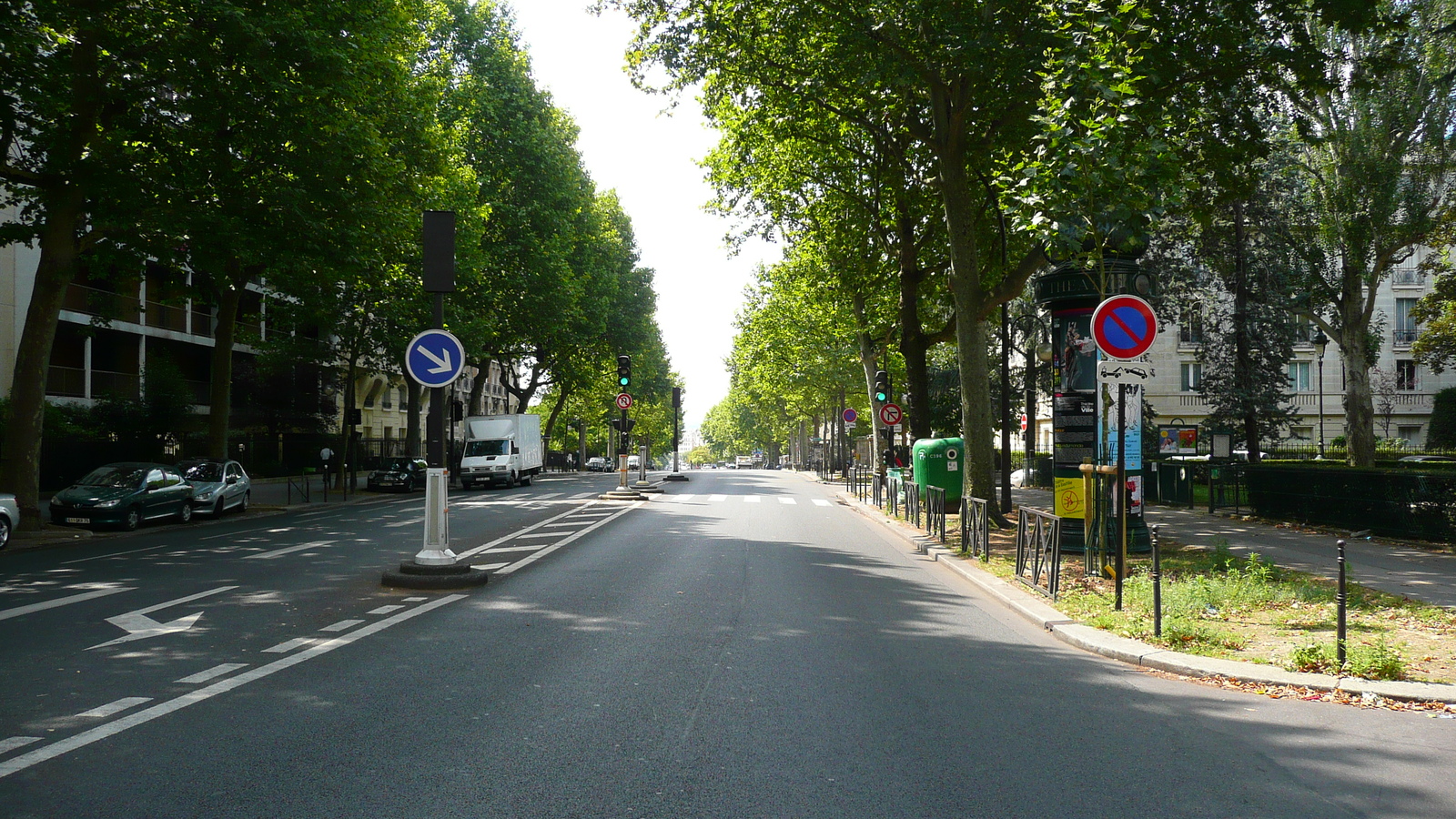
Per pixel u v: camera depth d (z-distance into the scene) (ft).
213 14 53.11
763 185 82.28
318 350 111.75
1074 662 24.89
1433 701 20.70
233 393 140.77
